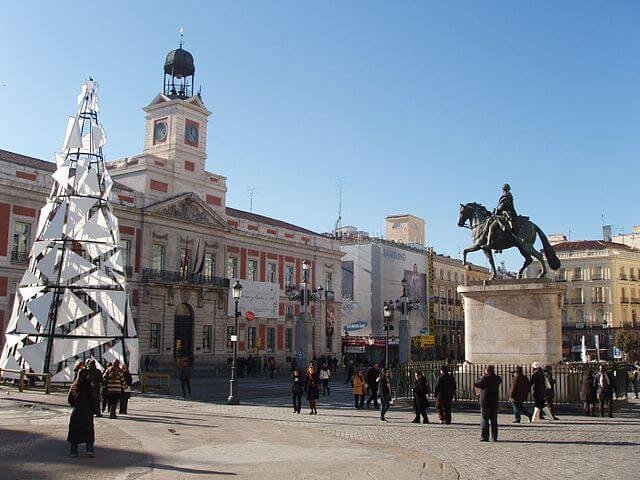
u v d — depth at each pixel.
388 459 12.58
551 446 14.21
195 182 57.81
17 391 28.05
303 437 15.69
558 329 20.17
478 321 20.80
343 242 81.06
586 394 19.86
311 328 66.69
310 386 22.14
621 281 86.62
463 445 14.42
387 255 78.56
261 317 62.38
